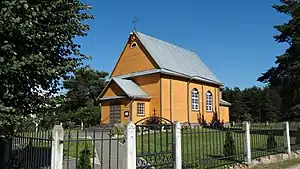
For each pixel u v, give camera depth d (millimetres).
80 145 14625
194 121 31250
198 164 9648
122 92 27812
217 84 35781
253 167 11109
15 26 6188
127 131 7449
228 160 11000
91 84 52781
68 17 8070
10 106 6961
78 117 34250
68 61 8336
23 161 7430
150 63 29359
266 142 13688
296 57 26812
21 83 7230
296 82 26547
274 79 28719
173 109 28922
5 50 6398
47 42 7543
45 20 7453
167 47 33969
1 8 6176
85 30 8562
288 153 14172
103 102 29172
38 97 8047
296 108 27188
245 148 11438
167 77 28906
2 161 7902
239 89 77500
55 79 8242
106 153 13094
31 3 6918
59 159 6328
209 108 34250
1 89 6801
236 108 71375
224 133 13672
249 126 11773
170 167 8656
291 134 15750
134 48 31031
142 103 28031
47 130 7574
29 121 7293
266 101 69438
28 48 7230
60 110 9172
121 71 31812
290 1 27562
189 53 37906
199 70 35281
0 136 7367
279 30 27844
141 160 8016
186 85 31031
